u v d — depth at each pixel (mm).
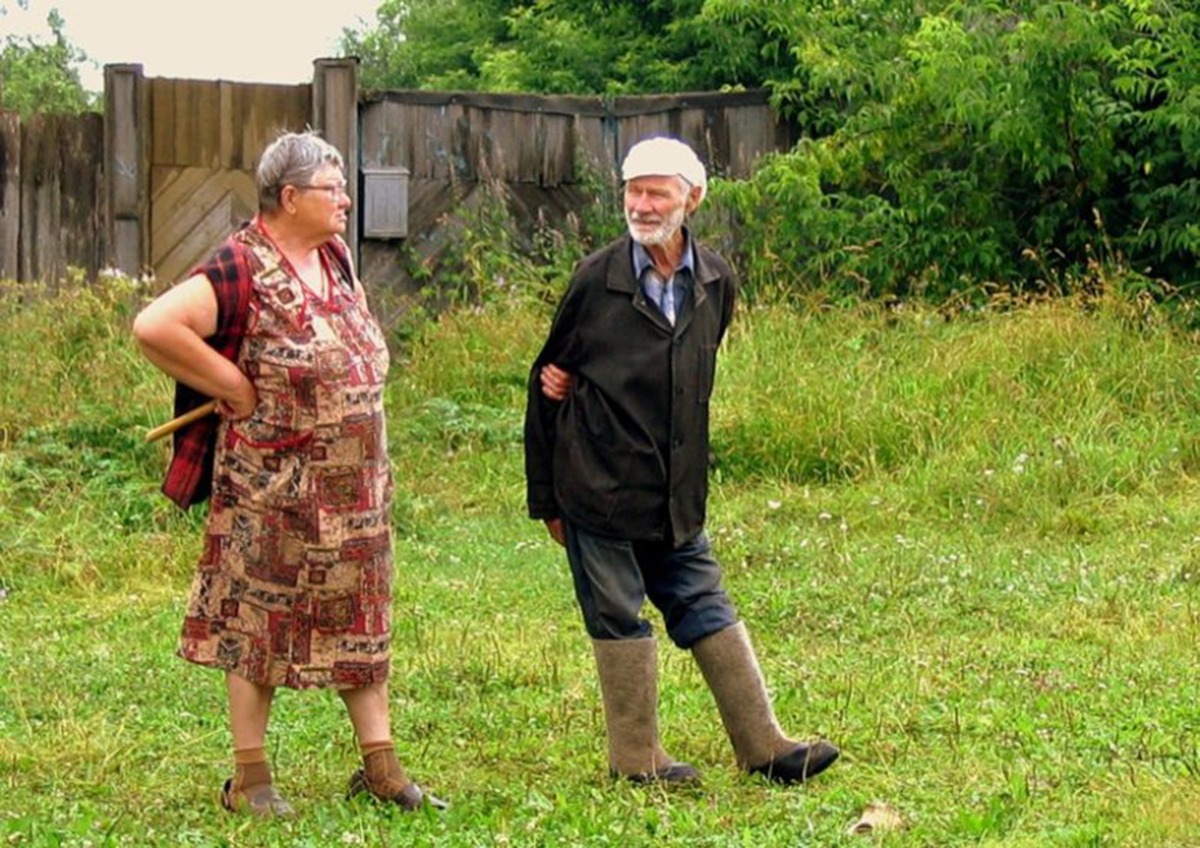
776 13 24031
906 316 20469
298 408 8531
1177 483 17188
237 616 8625
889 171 21875
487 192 22156
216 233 21766
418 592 14008
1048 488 16734
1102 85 21594
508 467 18328
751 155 22719
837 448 17969
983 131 21766
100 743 9852
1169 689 10750
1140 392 18828
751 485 17781
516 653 12031
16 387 18328
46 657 12117
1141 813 8156
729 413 18297
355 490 8633
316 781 9219
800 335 20047
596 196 22406
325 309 8633
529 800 8633
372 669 8688
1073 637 12359
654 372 9156
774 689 11000
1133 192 21500
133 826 8281
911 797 8773
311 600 8609
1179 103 21016
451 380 20297
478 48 39281
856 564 14742
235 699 8648
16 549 15031
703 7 25766
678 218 9086
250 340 8531
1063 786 8781
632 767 9164
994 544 15531
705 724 10359
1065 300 19891
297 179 8555
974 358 19156
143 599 14188
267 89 21766
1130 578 13906
